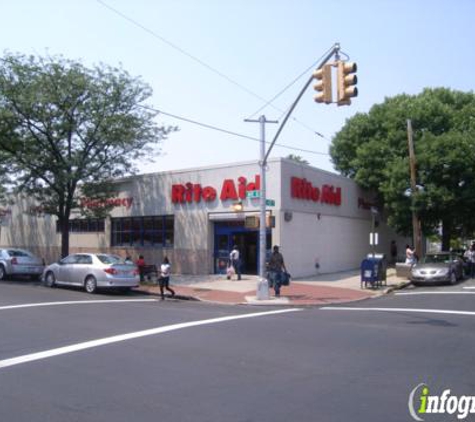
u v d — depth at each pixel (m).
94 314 13.12
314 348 8.88
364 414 5.47
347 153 35.06
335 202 27.78
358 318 12.69
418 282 23.25
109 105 23.81
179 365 7.67
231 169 24.45
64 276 20.31
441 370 7.35
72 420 5.32
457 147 28.22
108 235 29.44
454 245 54.91
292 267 23.66
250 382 6.74
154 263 27.00
